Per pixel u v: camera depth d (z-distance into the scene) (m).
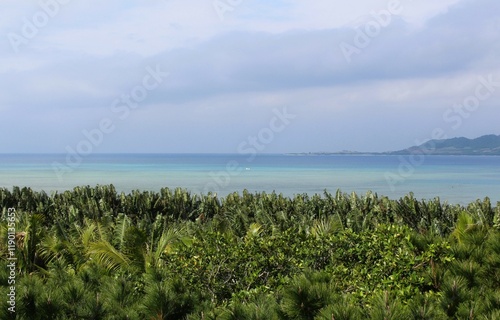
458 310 4.46
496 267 5.33
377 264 5.89
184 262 6.50
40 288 5.13
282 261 6.57
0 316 4.69
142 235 9.38
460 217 7.95
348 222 11.89
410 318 4.24
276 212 14.75
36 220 9.45
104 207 16.48
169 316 4.98
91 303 4.89
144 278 5.85
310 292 4.54
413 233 6.26
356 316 4.21
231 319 4.56
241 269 6.59
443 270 5.43
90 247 9.15
